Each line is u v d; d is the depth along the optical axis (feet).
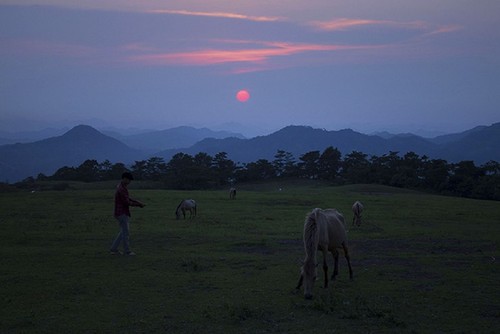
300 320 29.19
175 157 404.77
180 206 90.33
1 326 27.55
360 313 30.22
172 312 30.53
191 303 32.50
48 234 64.90
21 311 30.40
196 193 174.81
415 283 39.14
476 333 27.43
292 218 93.25
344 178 375.86
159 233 67.56
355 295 35.19
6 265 44.09
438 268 45.50
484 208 126.72
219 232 69.97
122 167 379.55
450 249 57.98
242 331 27.22
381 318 29.43
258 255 51.44
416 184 314.14
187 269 43.24
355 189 255.29
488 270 44.68
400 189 262.47
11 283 37.27
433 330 27.84
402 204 135.13
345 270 44.57
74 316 29.53
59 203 120.67
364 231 74.59
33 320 28.66
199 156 399.44
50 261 46.21
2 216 89.86
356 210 82.53
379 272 43.14
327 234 36.99
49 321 28.53
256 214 100.48
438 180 308.60
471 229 78.79
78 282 37.86
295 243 60.44
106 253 50.80
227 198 147.84
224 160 388.78
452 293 35.96
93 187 274.16
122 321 28.66
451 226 83.56
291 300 33.24
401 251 56.08
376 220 92.32
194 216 93.71
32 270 42.06
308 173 409.28
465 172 316.81
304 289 33.78
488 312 31.42
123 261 46.62
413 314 30.78
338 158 408.87
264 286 37.32
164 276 40.32
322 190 252.62
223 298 33.81
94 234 65.77
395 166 361.30
